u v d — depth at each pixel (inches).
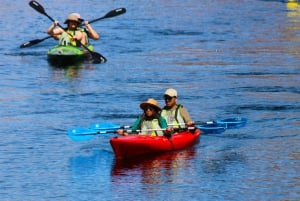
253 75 3041.3
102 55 3511.3
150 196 1737.2
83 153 2047.2
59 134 2218.3
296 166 1935.3
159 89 2778.1
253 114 2412.6
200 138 2169.0
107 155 2027.6
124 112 2444.6
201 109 2472.9
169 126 2085.4
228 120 2208.4
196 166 1932.8
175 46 3757.4
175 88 2787.9
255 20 4810.5
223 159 1985.7
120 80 2955.2
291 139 2158.0
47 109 2493.8
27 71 3164.4
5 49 3703.3
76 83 2908.5
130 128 2117.4
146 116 2049.7
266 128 2263.8
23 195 1755.7
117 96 2674.7
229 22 4692.4
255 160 1978.3
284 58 3449.8
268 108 2485.2
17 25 4490.7
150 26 4436.5
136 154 1996.8
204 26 4483.3
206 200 1711.4
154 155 2018.9
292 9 5438.0
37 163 1969.7
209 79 2952.8
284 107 2502.5
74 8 5231.3
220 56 3486.7
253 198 1722.4
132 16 4872.0
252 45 3821.4
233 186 1797.5
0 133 2222.0
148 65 3262.8
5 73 3120.1
